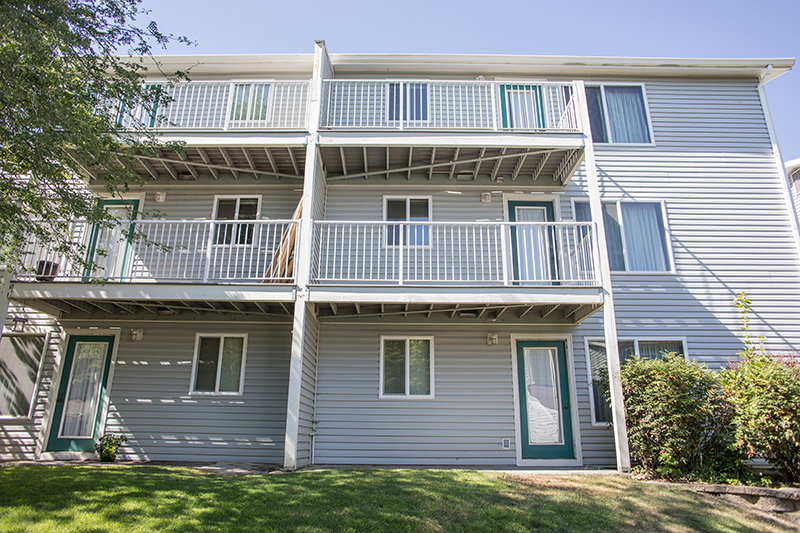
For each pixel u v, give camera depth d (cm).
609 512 564
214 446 899
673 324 980
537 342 959
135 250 980
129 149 872
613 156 1076
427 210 1030
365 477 649
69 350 950
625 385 769
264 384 929
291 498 539
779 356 864
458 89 1098
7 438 905
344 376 937
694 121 1103
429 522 499
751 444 705
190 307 908
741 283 1006
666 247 1027
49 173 693
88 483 571
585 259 922
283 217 1023
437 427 912
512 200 1040
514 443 904
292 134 891
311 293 799
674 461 706
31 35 593
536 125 960
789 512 611
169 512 485
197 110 1041
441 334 958
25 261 888
